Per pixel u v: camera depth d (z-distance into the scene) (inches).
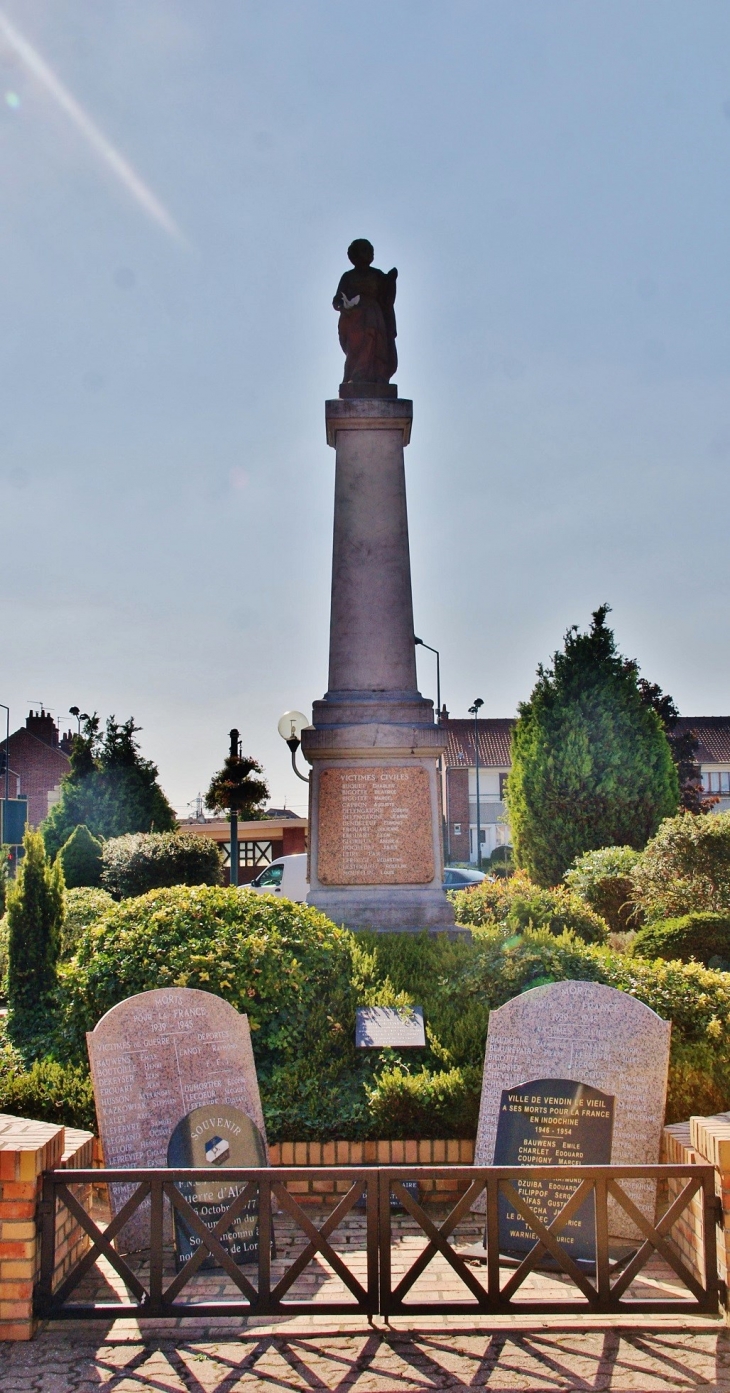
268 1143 257.1
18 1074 293.6
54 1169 194.5
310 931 313.7
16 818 1493.6
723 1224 187.6
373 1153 257.1
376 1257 186.1
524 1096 231.0
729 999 287.4
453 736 2225.6
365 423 465.4
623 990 294.7
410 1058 288.0
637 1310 183.6
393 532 462.6
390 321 489.4
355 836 421.7
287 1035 286.5
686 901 531.2
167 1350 177.6
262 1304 184.1
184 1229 213.5
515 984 309.6
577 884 623.5
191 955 294.7
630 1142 231.8
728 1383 164.9
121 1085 236.1
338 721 434.9
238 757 900.6
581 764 723.4
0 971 557.3
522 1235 216.4
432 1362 172.6
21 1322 181.6
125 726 1179.3
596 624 764.0
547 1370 169.6
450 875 801.6
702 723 2362.2
